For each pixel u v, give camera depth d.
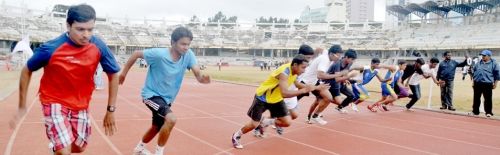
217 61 70.50
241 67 59.16
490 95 9.36
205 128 6.73
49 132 2.90
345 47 67.19
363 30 70.81
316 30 74.50
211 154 4.98
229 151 5.17
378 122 8.20
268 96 5.27
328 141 6.07
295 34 74.75
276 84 5.23
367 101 12.22
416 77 10.16
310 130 6.93
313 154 5.21
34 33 56.69
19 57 37.41
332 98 7.35
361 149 5.63
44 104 2.91
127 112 8.12
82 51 2.88
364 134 6.78
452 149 5.90
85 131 3.11
